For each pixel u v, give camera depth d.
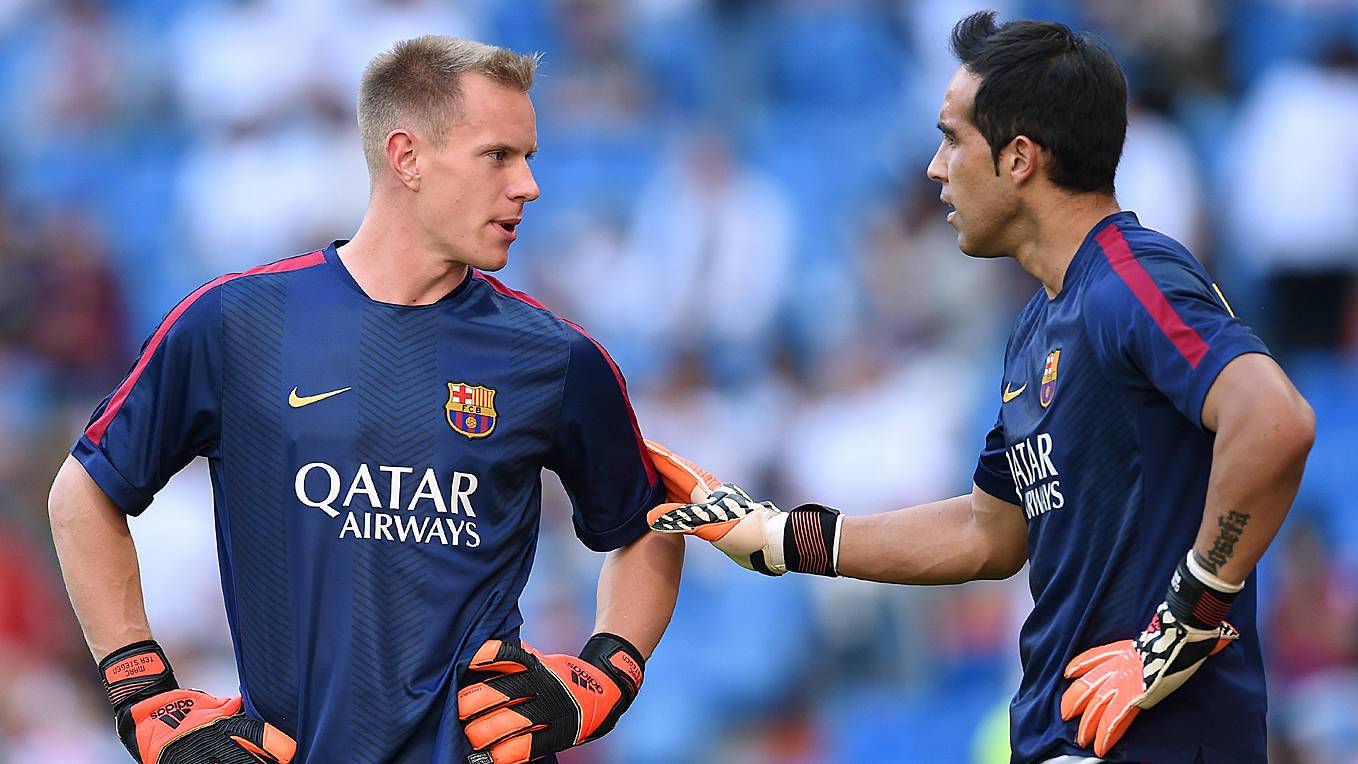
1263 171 38.69
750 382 39.44
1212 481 12.26
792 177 43.38
